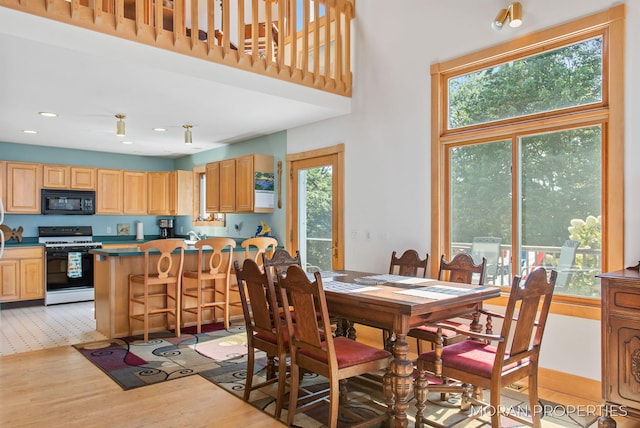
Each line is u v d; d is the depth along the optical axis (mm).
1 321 5262
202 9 6445
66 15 2910
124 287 4641
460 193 3928
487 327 3193
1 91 3867
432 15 4062
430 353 2598
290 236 5660
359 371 2525
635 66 2889
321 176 5258
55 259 6293
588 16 3084
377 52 4555
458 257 3551
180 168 8055
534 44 3367
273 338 2857
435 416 2801
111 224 7516
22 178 6320
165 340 4461
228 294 5023
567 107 3258
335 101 4648
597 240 3119
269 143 5977
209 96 4074
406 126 4266
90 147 6859
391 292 2756
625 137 2926
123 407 2883
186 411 2832
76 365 3688
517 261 3543
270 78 4051
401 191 4309
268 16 4027
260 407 2900
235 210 6059
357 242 4758
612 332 2461
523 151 3510
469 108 3846
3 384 3268
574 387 3125
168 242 4473
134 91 3896
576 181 3225
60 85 3707
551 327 3242
